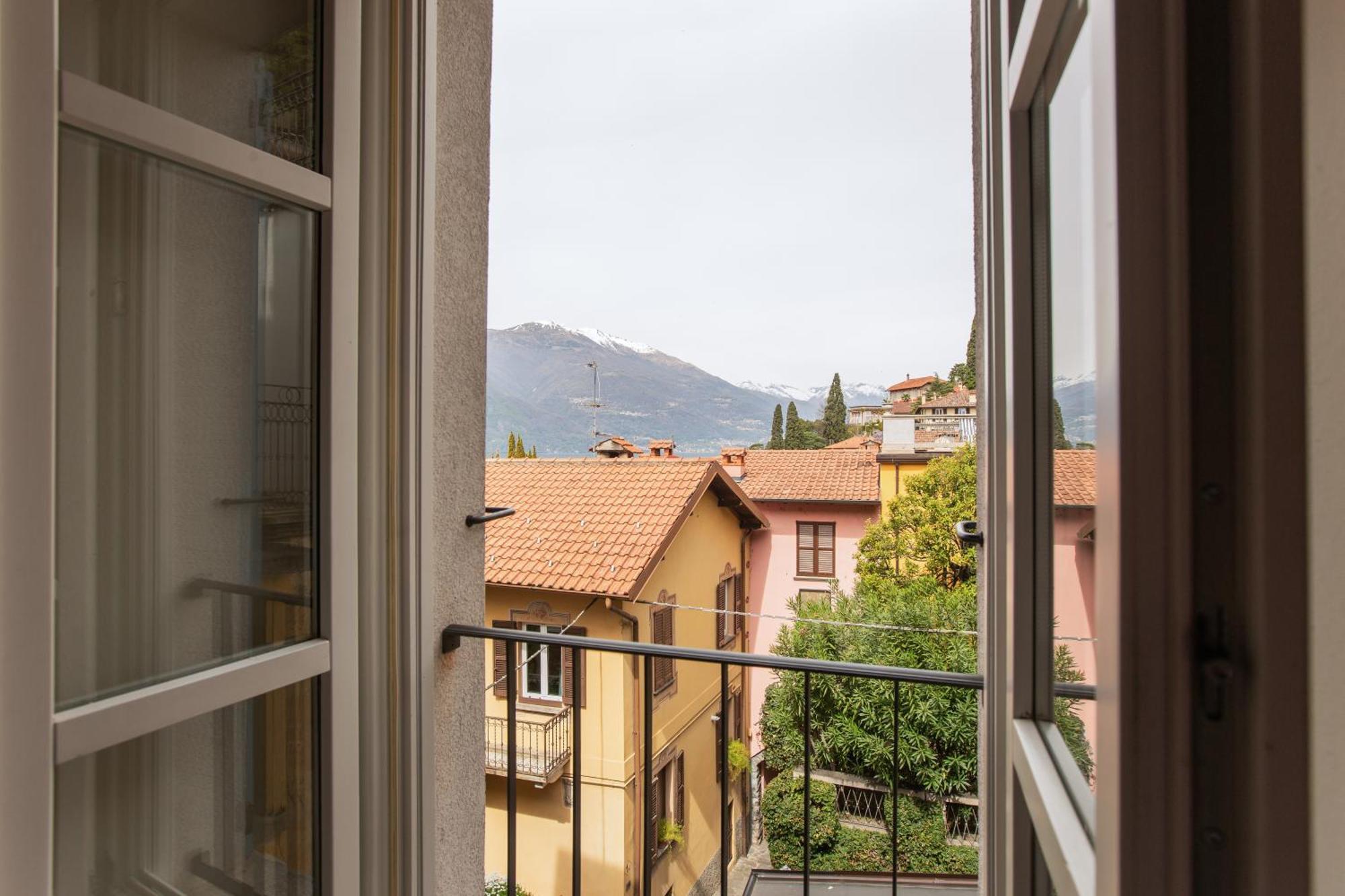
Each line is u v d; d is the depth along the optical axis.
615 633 7.78
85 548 0.87
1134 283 0.38
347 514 1.22
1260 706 0.35
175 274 0.98
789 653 10.23
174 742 0.98
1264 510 0.35
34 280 0.76
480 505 1.68
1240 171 0.36
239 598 1.07
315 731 1.18
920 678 1.34
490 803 7.99
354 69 1.23
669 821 8.73
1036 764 0.70
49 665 0.78
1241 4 0.36
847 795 8.98
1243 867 0.36
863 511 13.52
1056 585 0.72
